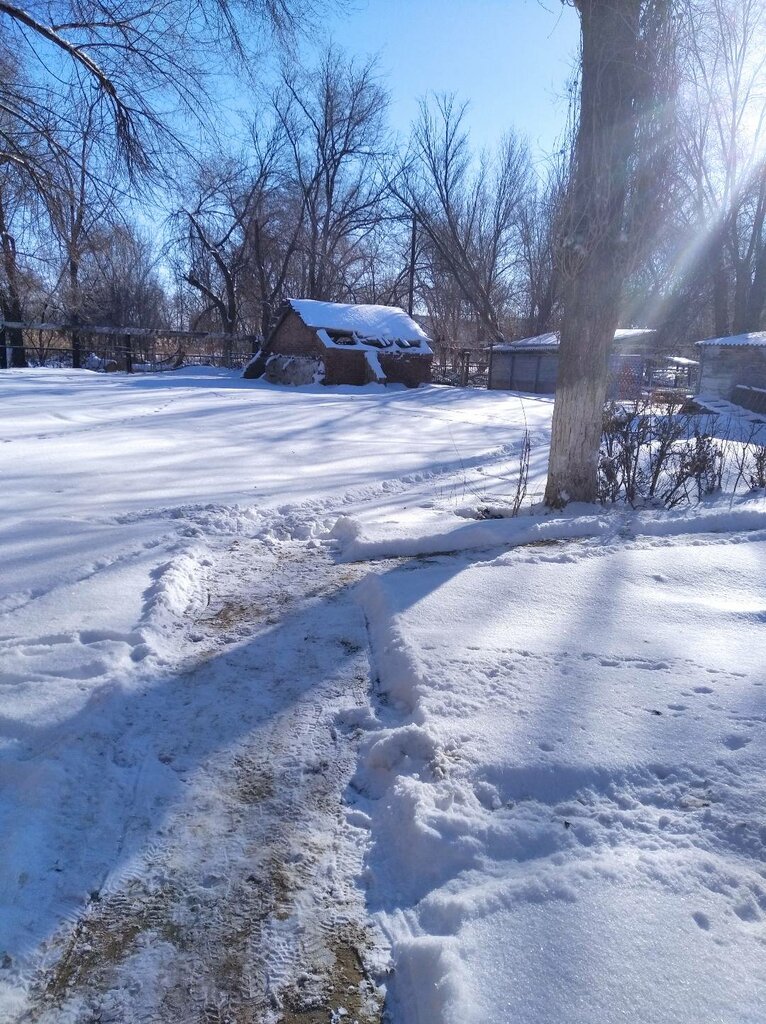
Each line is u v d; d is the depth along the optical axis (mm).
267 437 10539
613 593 4098
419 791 2318
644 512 5906
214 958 1825
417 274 40969
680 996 1557
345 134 35688
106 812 2314
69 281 11844
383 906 1994
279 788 2482
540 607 3885
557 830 2162
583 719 2729
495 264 39250
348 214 37406
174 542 4980
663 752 2520
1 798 2328
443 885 2006
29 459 7863
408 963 1778
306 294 38469
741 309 28781
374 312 25625
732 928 1742
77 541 4922
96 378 21578
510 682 3029
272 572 4648
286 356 24375
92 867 2096
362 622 3863
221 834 2254
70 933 1881
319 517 5957
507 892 1883
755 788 2305
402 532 5254
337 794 2471
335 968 1803
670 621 3701
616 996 1563
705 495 6684
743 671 3115
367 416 13906
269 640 3617
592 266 5664
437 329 43062
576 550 4910
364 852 2203
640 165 5395
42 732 2656
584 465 6066
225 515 5770
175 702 3000
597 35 5312
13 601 3852
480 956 1697
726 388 18703
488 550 5082
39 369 24125
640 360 19250
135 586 4109
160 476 7285
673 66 5320
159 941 1867
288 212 36781
